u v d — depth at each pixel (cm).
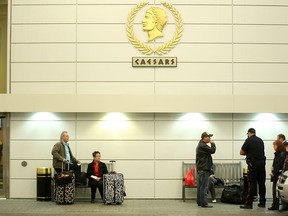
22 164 1456
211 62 1470
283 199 1152
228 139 1469
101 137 1461
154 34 1466
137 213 1173
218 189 1431
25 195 1447
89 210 1220
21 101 1448
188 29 1473
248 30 1479
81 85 1462
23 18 1473
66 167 1360
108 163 1455
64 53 1469
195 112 1455
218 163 1459
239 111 1451
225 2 1479
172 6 1475
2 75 1497
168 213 1175
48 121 1466
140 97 1442
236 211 1206
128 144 1460
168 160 1459
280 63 1478
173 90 1461
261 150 1266
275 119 1481
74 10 1473
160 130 1464
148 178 1454
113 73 1462
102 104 1444
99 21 1470
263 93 1470
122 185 1337
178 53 1468
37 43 1471
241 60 1473
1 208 1253
